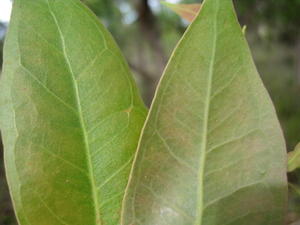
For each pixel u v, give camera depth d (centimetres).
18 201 6
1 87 7
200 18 6
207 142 6
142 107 7
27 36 7
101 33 7
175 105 6
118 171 7
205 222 6
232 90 6
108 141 7
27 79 7
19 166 6
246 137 6
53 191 7
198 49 6
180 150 6
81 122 7
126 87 7
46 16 7
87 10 7
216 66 6
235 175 6
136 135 7
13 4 7
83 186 7
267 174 6
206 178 6
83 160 7
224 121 6
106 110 7
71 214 7
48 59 7
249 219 6
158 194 6
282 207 6
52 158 7
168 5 9
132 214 6
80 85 7
